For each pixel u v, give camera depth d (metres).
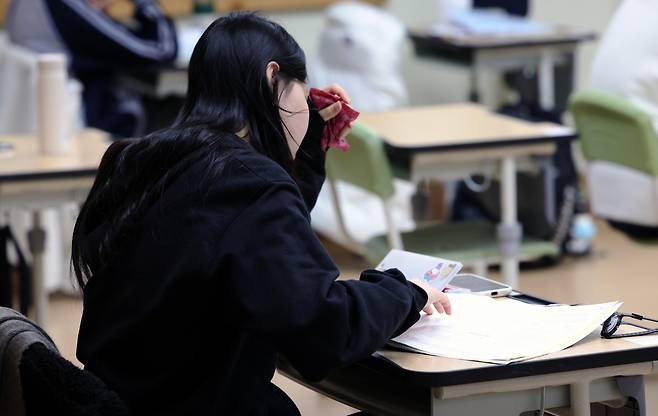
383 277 2.75
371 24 9.13
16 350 2.46
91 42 8.48
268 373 2.71
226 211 2.56
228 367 2.61
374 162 5.57
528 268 7.89
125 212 2.70
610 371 2.68
